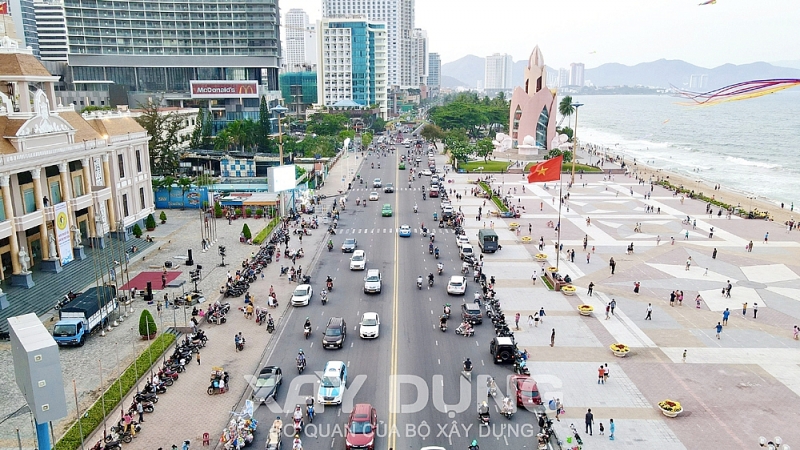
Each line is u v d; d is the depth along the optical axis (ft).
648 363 173.88
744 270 263.29
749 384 161.79
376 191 456.86
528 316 209.56
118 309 210.18
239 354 180.55
